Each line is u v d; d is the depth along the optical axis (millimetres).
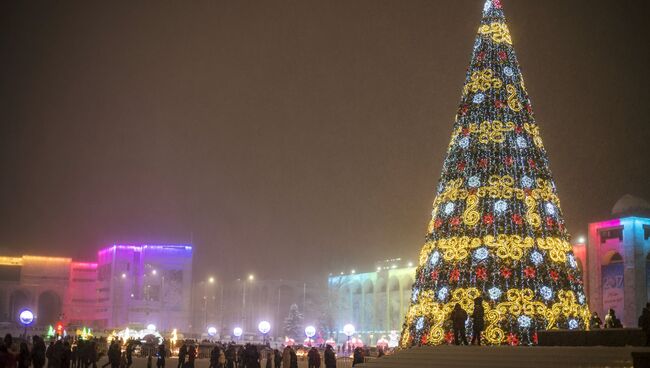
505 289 35531
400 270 102312
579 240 72000
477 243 36531
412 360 30984
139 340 70875
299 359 67062
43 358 35812
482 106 39062
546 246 36562
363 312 110938
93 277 120000
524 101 39625
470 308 35531
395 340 91500
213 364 43750
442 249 37469
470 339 35125
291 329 110688
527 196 37344
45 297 121375
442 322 36062
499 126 38469
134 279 113188
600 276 67812
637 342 26172
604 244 68250
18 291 115562
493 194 37219
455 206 37812
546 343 29531
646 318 26047
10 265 115625
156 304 113250
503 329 34875
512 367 25812
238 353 49781
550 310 35312
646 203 68562
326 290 125188
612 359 23984
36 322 113938
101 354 52438
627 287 65062
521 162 38031
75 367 51750
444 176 39188
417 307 38031
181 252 116438
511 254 36031
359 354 40906
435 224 38562
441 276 37000
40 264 116312
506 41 40781
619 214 69000
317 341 95812
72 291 118000
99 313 116000
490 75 39594
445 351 30484
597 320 36906
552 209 37781
